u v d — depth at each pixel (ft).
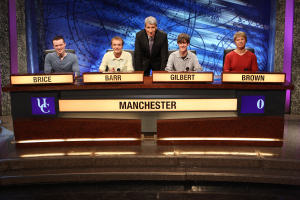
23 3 15.58
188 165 8.46
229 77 8.87
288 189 7.84
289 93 15.35
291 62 15.21
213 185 8.09
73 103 9.23
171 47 17.89
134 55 12.54
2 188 8.04
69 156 8.57
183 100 9.16
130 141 9.41
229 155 8.54
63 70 11.41
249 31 17.52
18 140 9.35
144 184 8.20
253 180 7.89
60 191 7.91
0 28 14.75
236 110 9.18
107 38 17.98
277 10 15.38
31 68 16.80
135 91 9.27
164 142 9.41
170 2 17.46
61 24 17.76
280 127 9.21
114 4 17.61
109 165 8.53
